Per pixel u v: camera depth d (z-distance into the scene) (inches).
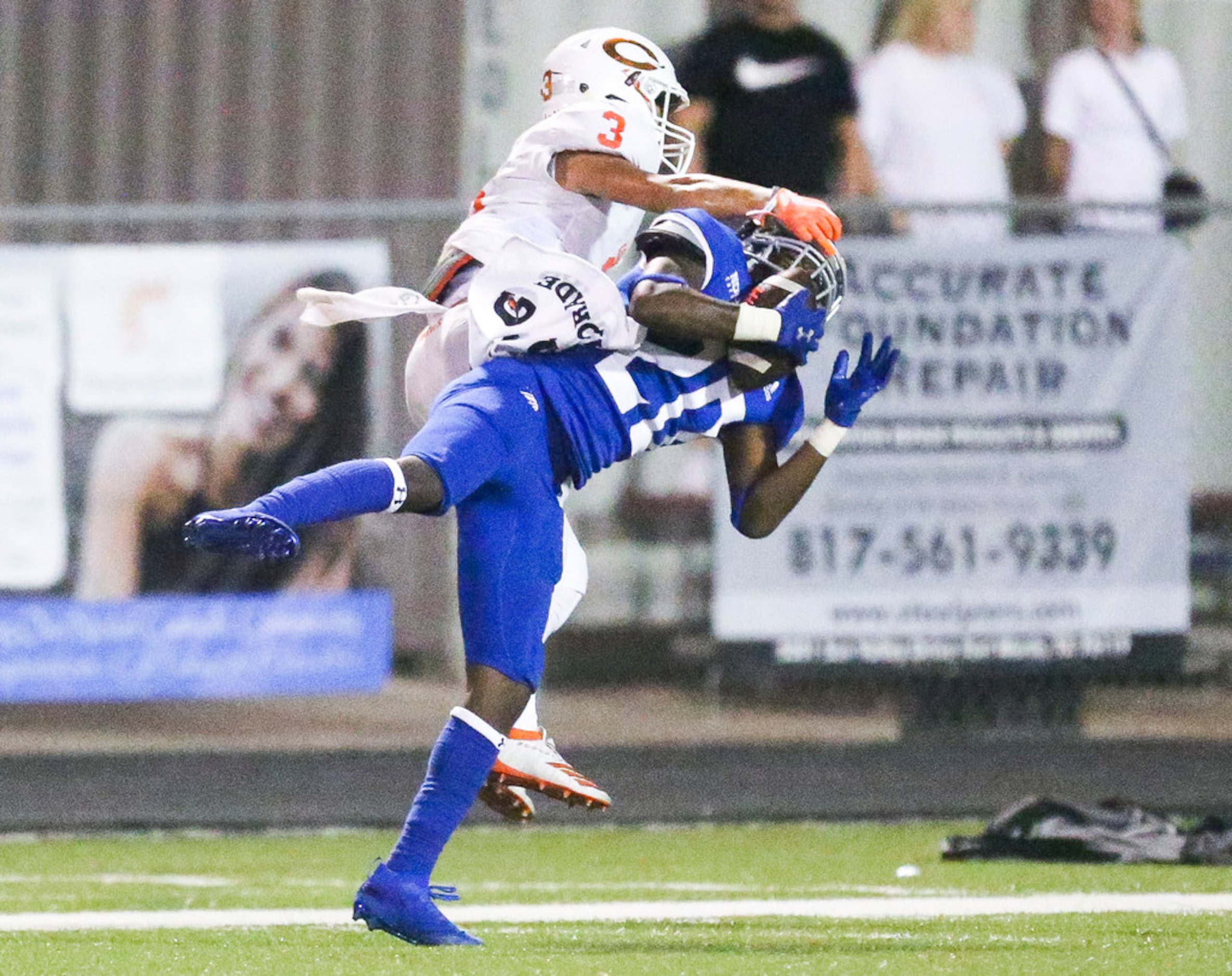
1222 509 1207.6
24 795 1117.7
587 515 1237.7
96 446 1104.8
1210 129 1427.2
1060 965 532.7
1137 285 1125.7
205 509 1108.5
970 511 1122.7
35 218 1112.8
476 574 549.3
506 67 1352.1
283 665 1121.4
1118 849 864.3
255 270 1111.6
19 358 1101.1
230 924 673.6
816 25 1369.3
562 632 1230.3
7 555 1099.9
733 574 1123.9
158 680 1107.9
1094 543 1128.8
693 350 577.6
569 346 565.0
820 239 579.2
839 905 720.3
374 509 523.8
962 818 1098.1
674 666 1226.0
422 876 552.4
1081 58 1400.1
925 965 532.7
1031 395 1121.4
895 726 1189.7
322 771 1155.9
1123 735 1225.4
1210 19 1427.2
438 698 1161.4
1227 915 673.0
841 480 1119.6
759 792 1126.4
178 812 1093.8
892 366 595.8
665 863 912.9
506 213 601.0
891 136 1366.9
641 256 588.7
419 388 613.0
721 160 1357.0
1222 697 1219.2
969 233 1258.0
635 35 619.5
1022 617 1126.4
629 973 511.8
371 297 612.1
